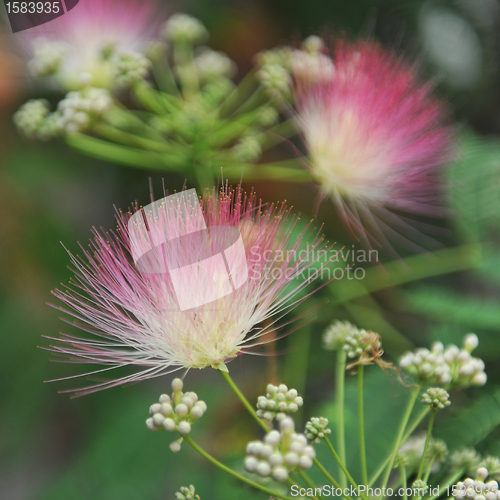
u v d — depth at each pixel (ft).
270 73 1.93
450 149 1.94
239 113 2.09
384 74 1.90
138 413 1.93
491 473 1.71
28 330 1.94
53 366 1.94
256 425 1.93
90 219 2.24
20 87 2.12
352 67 1.90
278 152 2.23
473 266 1.94
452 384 1.71
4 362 1.93
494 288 1.95
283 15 2.43
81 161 2.27
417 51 2.33
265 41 2.44
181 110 1.93
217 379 1.97
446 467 1.73
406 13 2.36
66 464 1.94
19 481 1.93
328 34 2.20
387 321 2.03
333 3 2.34
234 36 2.41
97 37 2.04
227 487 1.85
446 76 2.37
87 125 1.91
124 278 1.73
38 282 1.96
